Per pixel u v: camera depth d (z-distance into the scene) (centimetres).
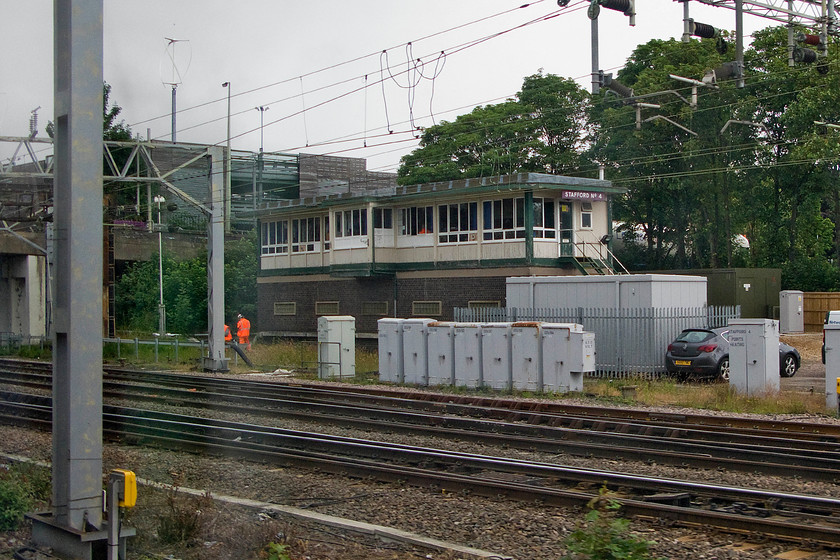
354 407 1806
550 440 1356
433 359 2330
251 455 1279
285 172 5906
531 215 2977
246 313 4594
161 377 2636
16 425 1728
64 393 770
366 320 3528
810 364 2850
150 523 877
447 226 3253
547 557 771
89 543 732
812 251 4916
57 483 772
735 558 746
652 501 927
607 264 3170
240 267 4691
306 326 3800
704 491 965
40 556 749
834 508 889
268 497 1023
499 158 4828
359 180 6309
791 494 949
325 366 2653
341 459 1209
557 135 4944
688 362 2292
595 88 1595
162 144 2691
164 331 4284
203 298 4700
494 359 2192
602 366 2475
